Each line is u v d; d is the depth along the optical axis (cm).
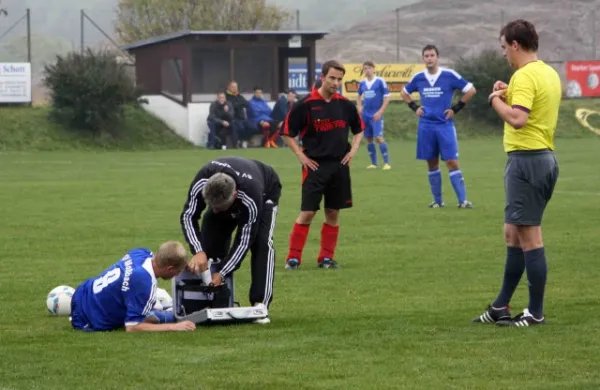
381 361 1108
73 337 1262
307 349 1177
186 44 6825
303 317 1398
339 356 1137
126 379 1036
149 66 7169
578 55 16375
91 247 2194
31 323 1379
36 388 1003
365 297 1575
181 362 1112
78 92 6612
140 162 5272
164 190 3622
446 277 1766
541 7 18212
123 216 2791
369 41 17150
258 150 6312
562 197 3188
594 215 2678
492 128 7800
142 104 7100
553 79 1286
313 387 997
